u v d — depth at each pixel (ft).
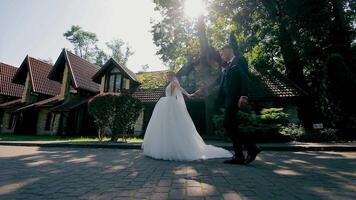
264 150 24.56
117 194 7.48
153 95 60.64
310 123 52.47
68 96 69.00
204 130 57.93
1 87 84.64
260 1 63.67
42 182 9.23
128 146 26.02
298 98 52.24
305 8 57.57
